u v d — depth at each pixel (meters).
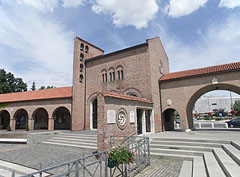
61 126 25.92
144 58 18.81
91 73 22.81
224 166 6.11
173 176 6.95
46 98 22.66
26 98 24.56
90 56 24.92
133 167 7.84
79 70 22.41
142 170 7.75
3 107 25.78
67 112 25.91
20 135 17.70
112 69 21.14
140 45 19.14
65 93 22.94
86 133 16.80
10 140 16.22
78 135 15.55
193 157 8.95
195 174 6.44
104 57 21.98
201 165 7.57
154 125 17.25
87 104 22.27
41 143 15.46
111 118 10.46
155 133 16.66
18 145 15.10
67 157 10.27
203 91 19.64
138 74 18.94
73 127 20.36
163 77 21.12
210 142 10.41
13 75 50.25
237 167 5.94
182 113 18.59
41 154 11.25
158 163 8.80
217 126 28.75
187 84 18.69
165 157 9.67
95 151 11.51
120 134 11.10
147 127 17.33
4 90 45.25
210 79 17.41
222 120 48.16
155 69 19.86
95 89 21.98
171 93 19.55
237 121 26.58
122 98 11.77
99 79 21.92
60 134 17.02
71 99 21.44
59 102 22.11
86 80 23.05
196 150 9.85
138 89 18.66
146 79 18.30
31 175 3.51
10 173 7.90
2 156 10.93
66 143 14.09
